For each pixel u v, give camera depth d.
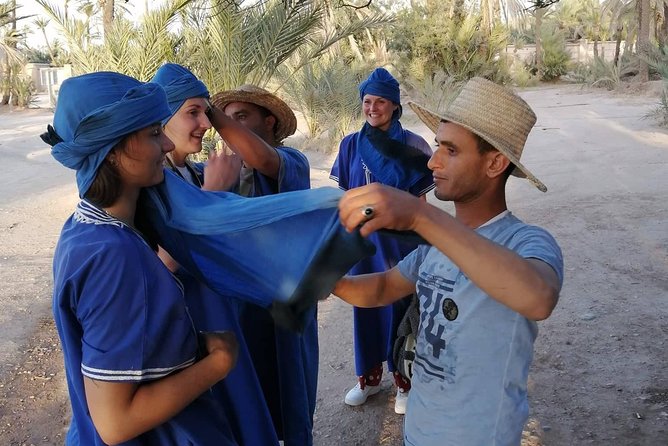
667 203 7.78
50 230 7.93
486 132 1.63
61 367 4.25
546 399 3.64
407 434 1.84
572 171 10.07
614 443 3.19
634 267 5.70
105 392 1.38
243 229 1.56
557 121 16.58
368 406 3.70
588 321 4.63
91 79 1.44
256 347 2.30
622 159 10.72
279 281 1.58
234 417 1.88
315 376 2.55
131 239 1.45
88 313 1.38
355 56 21.53
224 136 2.25
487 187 1.71
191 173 2.28
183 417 1.59
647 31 24.92
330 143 14.16
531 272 1.36
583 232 6.84
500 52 25.22
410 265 1.95
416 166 3.40
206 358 1.55
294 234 1.54
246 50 8.85
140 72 9.00
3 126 20.56
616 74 24.80
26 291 5.69
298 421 2.28
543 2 7.17
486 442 1.64
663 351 4.11
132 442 1.52
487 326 1.64
